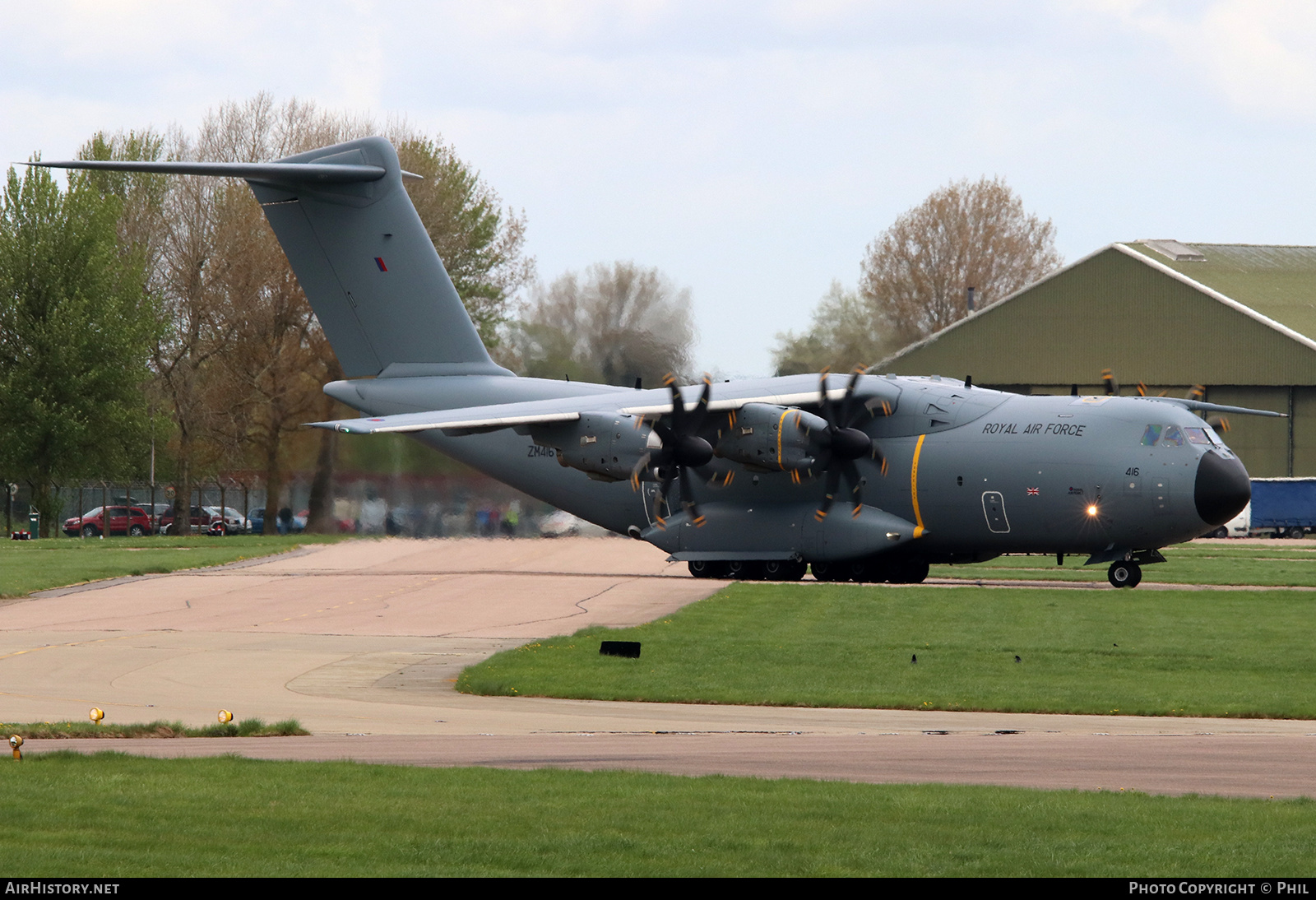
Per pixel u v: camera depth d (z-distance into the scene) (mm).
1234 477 80375
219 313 147125
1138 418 82562
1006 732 39219
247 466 141000
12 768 30953
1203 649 55438
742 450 84562
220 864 22344
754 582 86750
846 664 52344
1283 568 102188
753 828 25016
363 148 93750
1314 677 49281
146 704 44594
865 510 87188
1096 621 64438
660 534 92125
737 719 41969
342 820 25484
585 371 139125
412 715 42562
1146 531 81562
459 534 115188
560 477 95750
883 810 26594
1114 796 28188
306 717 41875
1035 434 83750
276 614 71438
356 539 116125
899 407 87375
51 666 53656
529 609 72500
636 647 54250
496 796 27672
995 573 102875
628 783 29172
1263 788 29781
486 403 92562
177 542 124938
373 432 82250
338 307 96250
